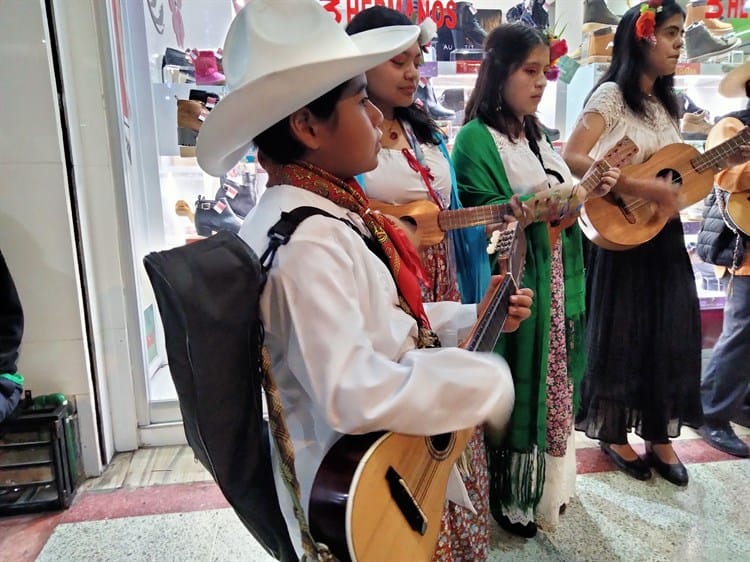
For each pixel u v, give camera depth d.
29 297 1.79
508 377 0.70
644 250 1.78
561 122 2.46
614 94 1.67
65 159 1.76
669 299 1.78
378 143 0.78
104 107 1.85
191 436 0.72
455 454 0.83
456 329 0.99
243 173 2.38
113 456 2.07
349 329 0.62
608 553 1.51
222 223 2.39
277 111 0.69
